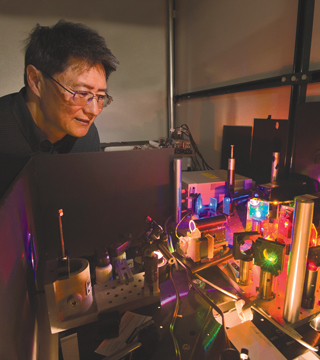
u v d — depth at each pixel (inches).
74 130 40.8
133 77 127.2
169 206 42.8
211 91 96.1
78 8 113.0
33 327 21.5
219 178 54.5
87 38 33.6
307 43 55.7
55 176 35.3
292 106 59.9
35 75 36.6
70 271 25.8
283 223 39.3
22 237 21.5
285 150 62.2
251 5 74.2
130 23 121.3
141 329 23.9
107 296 27.3
